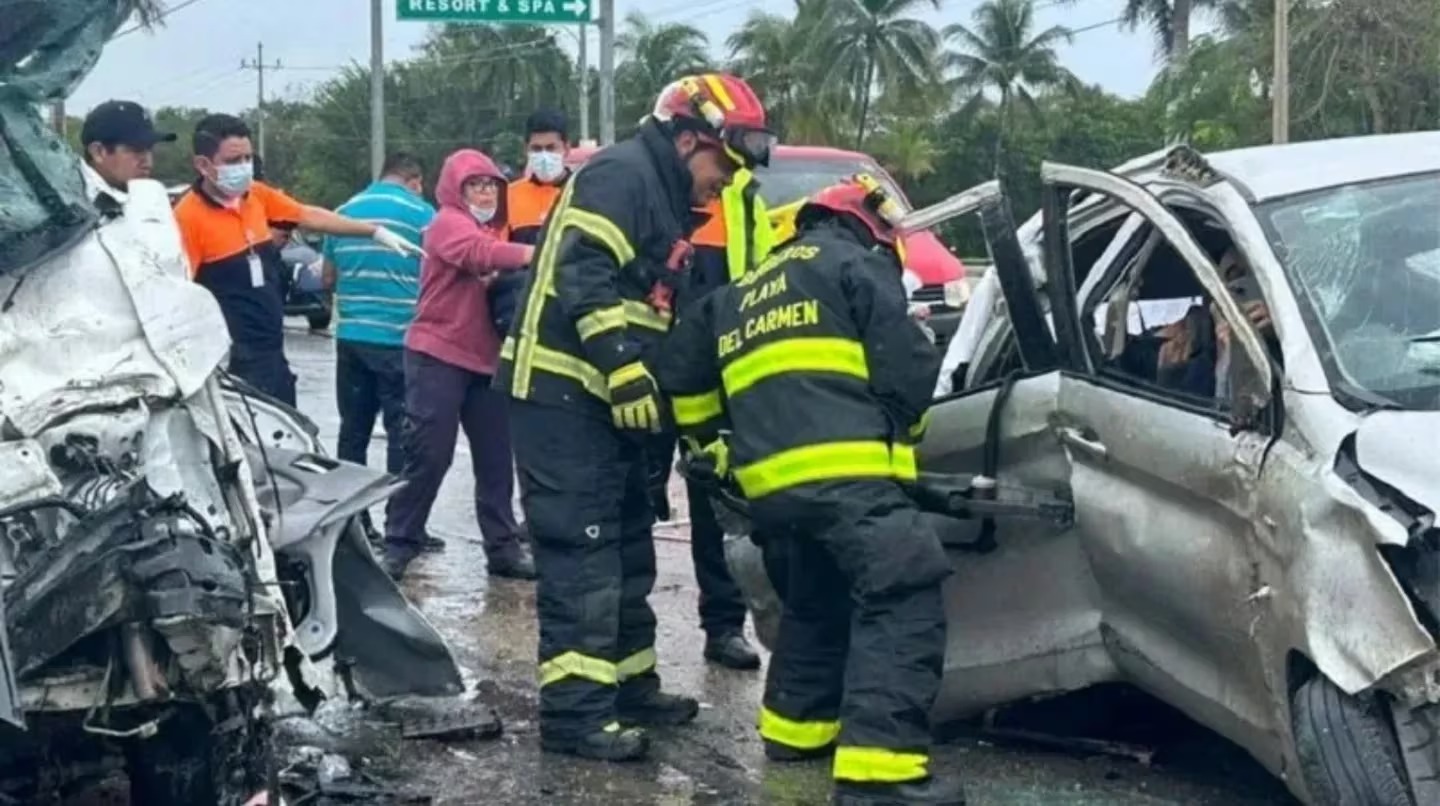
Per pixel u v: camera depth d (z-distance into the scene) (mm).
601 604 5379
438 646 5617
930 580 4699
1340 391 4113
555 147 8047
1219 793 4957
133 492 3834
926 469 5484
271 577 4336
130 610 3762
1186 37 60344
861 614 4758
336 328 8695
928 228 5492
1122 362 5098
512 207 8055
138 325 4289
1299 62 43500
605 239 5125
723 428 5203
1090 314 5211
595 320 5086
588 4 20062
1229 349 4531
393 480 5391
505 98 68375
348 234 8000
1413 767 3824
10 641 3773
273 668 4227
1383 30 41906
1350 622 3814
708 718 5852
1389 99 42000
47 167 4344
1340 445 3975
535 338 5312
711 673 6434
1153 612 4715
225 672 3914
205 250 7309
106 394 4160
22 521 3957
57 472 4074
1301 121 43531
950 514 4996
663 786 5121
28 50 4559
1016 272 5207
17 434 4039
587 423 5301
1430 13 41719
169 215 4539
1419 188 4715
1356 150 4996
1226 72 47562
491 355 7641
